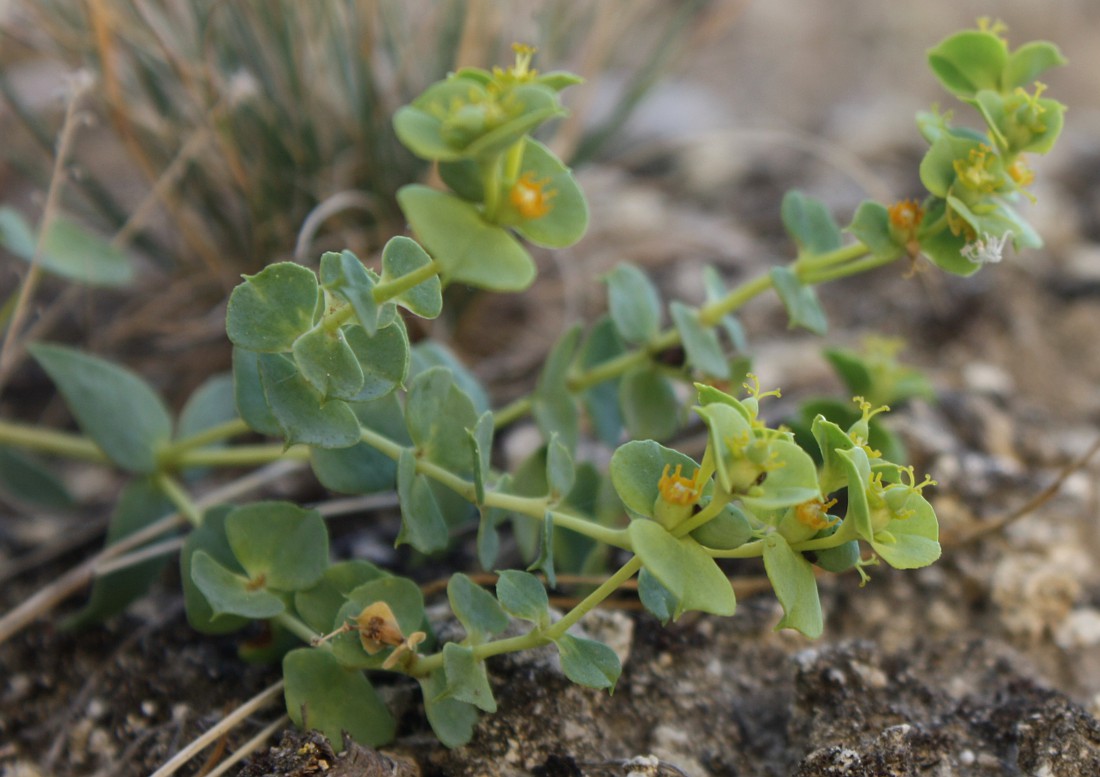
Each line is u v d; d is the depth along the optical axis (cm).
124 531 28
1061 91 60
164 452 28
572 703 25
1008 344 35
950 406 31
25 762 26
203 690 26
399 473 24
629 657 27
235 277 34
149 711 26
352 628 24
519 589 23
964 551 29
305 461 30
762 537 23
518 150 22
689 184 45
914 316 36
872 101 56
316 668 24
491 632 24
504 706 25
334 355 23
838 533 23
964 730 26
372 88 32
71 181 33
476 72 23
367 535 29
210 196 33
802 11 66
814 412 28
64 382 27
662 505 23
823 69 61
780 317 37
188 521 28
